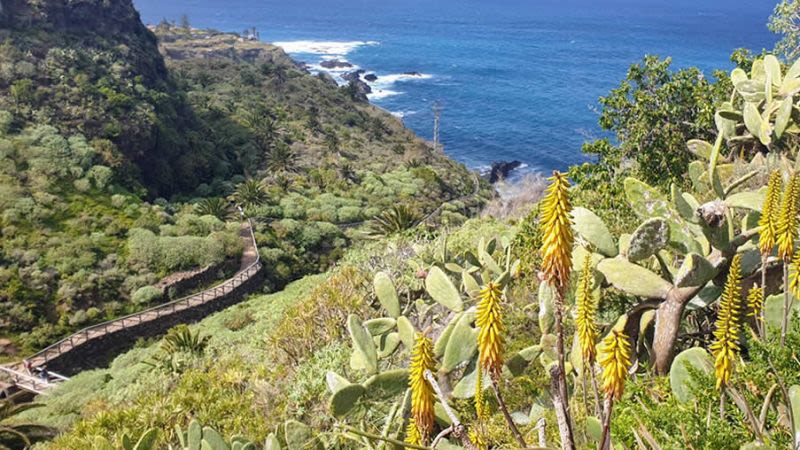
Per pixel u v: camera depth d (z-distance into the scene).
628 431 2.81
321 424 6.41
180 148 52.09
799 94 6.96
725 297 2.18
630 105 11.56
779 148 6.99
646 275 4.34
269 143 61.16
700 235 4.66
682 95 11.33
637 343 4.58
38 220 36.03
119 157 43.88
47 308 30.97
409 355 6.42
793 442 2.50
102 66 53.12
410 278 9.36
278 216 45.81
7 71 46.06
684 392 3.29
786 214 2.60
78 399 22.03
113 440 9.17
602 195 10.56
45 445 16.66
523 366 4.53
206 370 12.40
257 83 85.69
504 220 16.97
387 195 52.78
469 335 4.36
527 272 7.96
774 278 4.18
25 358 28.12
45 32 52.62
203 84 82.88
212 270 36.59
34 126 43.03
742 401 2.63
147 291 33.28
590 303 1.93
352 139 70.44
